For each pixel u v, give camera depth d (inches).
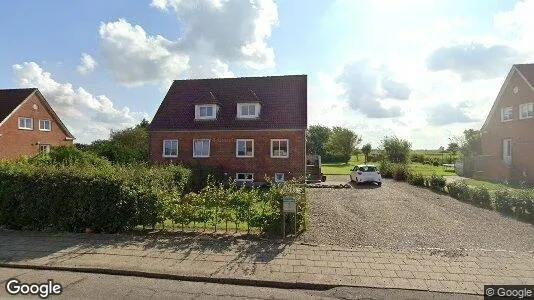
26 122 1295.5
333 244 317.4
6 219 365.7
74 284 228.2
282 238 333.4
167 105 1079.6
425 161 2043.6
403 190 793.6
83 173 360.8
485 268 258.1
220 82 1112.2
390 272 249.4
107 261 265.7
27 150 1291.8
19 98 1286.9
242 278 234.8
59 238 329.1
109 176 356.8
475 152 1317.7
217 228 369.4
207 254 283.9
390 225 406.3
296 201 352.5
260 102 992.9
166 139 1017.5
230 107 1027.9
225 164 978.1
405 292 217.9
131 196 353.1
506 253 293.1
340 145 2292.1
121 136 1747.0
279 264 263.0
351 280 234.2
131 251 290.0
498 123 1141.1
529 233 370.3
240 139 975.0
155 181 415.2
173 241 319.3
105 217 351.6
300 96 1018.7
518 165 1021.8
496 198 520.1
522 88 1026.1
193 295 213.3
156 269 249.6
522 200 454.3
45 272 249.9
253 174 964.0
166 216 357.4
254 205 353.4
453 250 302.7
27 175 364.8
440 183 788.6
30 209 361.7
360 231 372.5
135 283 231.5
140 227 369.4
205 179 796.0
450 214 483.2
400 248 308.3
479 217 460.8
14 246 303.3
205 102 1004.6
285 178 948.6
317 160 1081.4
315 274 244.1
